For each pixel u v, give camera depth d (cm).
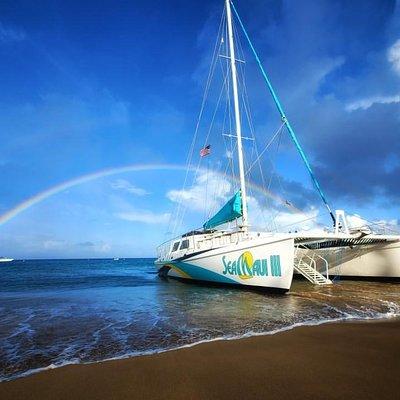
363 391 499
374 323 984
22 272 5128
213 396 492
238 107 2072
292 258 1534
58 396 500
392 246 2086
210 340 803
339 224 1933
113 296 1759
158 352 710
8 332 922
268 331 891
